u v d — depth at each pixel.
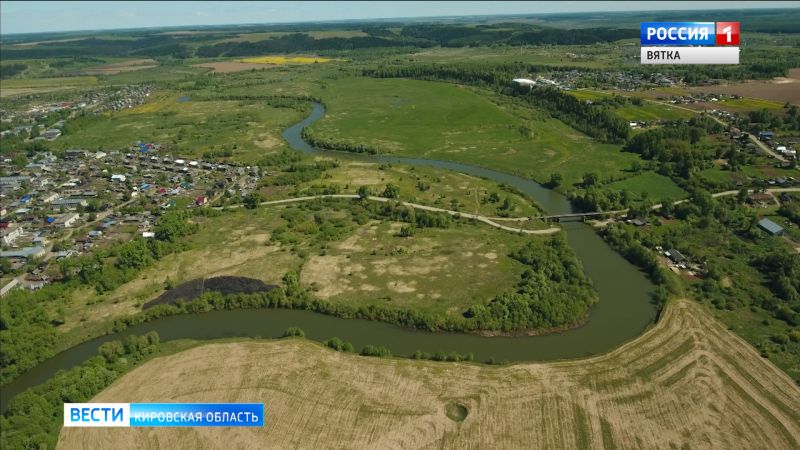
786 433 83.44
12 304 118.12
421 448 83.06
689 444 82.06
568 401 91.44
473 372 99.06
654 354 102.69
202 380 98.38
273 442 84.25
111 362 104.38
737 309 116.25
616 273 135.38
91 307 124.62
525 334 112.38
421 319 115.50
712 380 94.94
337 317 120.62
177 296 127.19
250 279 132.50
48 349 109.81
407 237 156.25
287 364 102.19
